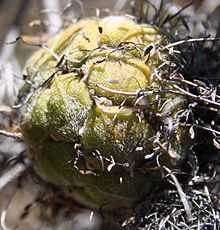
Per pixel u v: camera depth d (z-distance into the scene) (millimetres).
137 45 217
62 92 216
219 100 219
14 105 239
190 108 215
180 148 217
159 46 218
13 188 291
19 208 303
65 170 220
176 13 241
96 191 220
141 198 221
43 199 253
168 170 216
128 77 213
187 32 241
